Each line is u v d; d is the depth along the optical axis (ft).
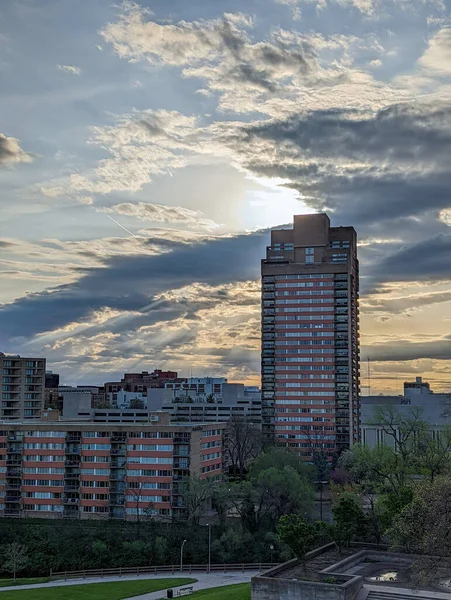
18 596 305.73
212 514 481.46
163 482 476.54
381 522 320.91
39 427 499.51
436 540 219.20
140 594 310.04
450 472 349.00
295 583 248.11
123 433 487.20
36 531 435.12
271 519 436.76
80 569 388.98
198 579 345.51
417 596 241.55
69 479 491.31
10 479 499.92
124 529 439.22
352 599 244.01
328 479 602.03
